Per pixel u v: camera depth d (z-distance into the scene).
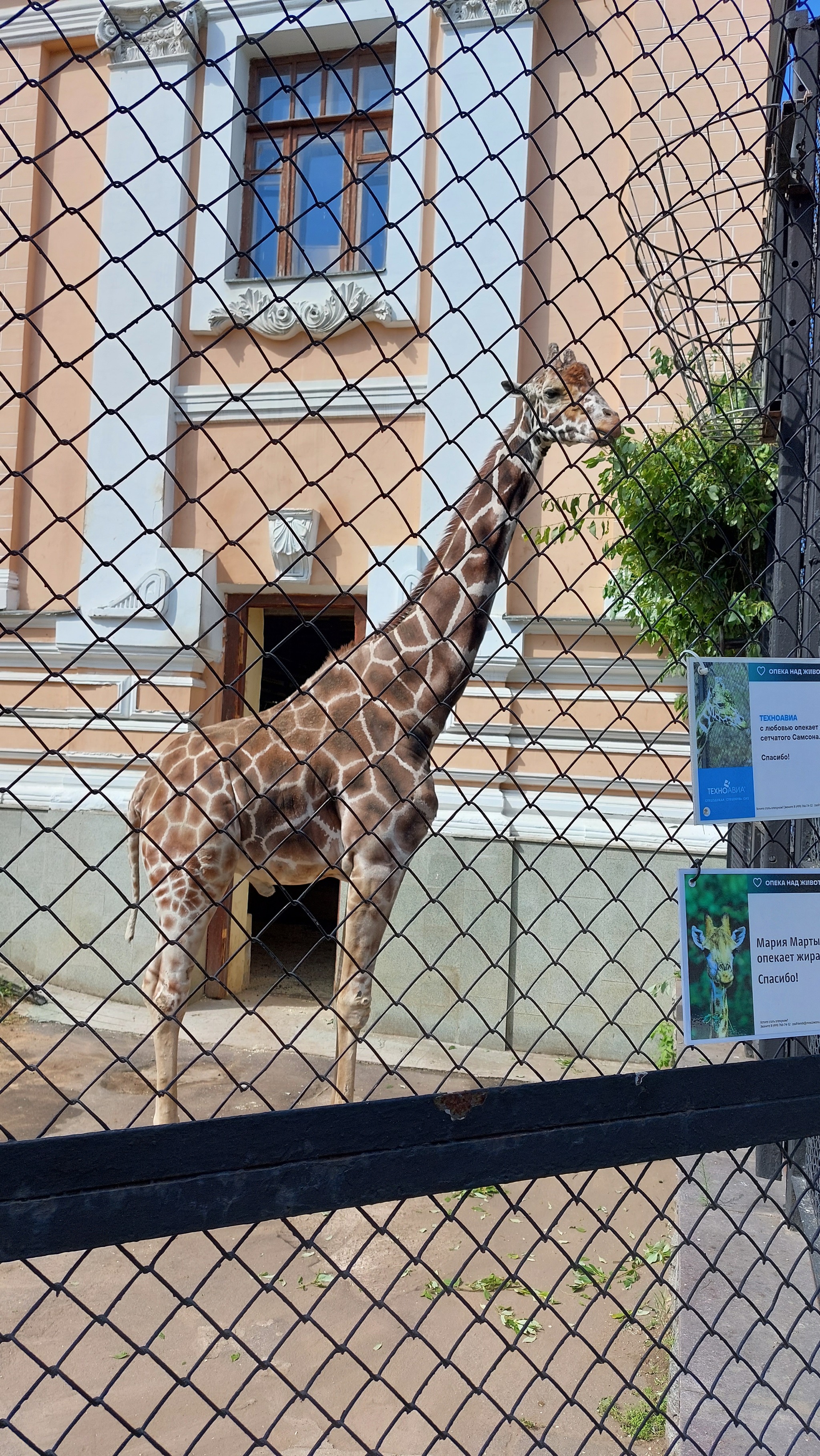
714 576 3.97
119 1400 2.42
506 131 5.52
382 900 3.50
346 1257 3.14
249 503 5.96
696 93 5.22
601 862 5.21
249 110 1.20
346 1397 2.46
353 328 5.81
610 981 5.16
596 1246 3.27
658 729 5.21
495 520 3.61
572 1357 2.65
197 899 3.67
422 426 5.70
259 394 5.95
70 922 6.02
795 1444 1.71
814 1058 1.63
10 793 1.13
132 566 6.10
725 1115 1.54
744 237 5.09
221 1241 3.23
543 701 5.37
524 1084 1.40
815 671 1.69
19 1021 5.39
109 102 6.24
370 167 5.96
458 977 5.31
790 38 2.32
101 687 6.07
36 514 6.32
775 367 2.87
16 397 1.09
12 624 6.31
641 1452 2.24
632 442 3.80
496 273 5.54
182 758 3.80
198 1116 4.12
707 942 1.58
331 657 3.76
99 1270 3.05
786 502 2.55
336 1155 1.27
